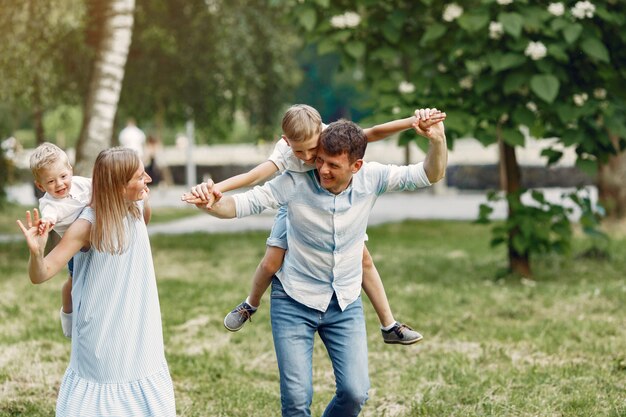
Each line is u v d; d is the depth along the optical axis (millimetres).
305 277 3578
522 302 7598
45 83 10352
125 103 13672
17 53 9539
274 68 12859
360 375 3545
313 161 3400
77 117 24422
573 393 4781
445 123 7742
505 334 6293
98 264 3344
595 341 6047
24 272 9672
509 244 8867
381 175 3541
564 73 7738
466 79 8211
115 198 3303
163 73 13039
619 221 12711
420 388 5016
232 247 11930
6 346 6113
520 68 7699
